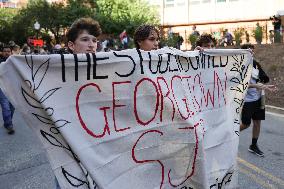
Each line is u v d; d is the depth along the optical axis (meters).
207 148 3.27
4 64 2.30
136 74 2.74
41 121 2.43
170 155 2.91
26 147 6.71
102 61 2.59
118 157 2.66
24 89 2.36
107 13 33.91
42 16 39.03
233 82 3.66
